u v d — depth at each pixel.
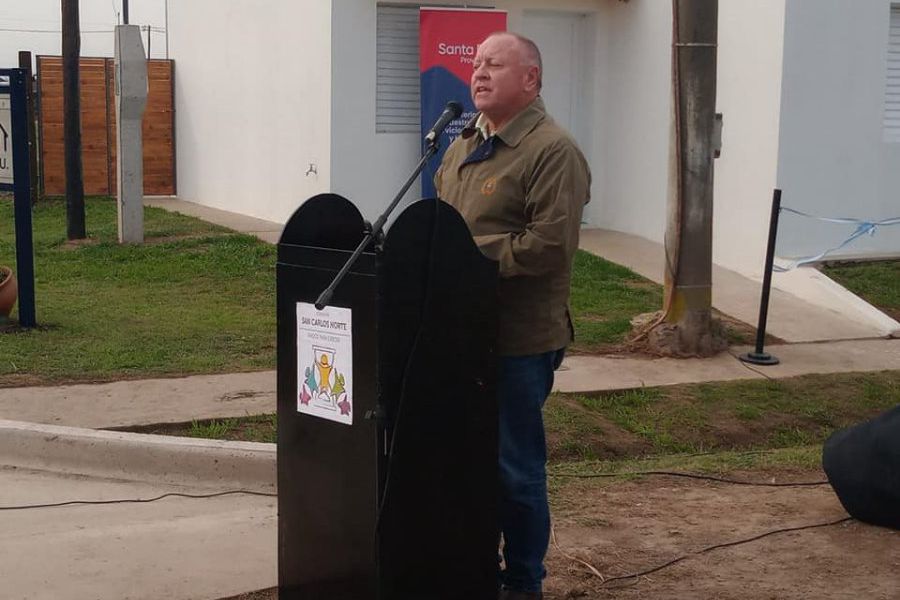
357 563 3.57
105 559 4.84
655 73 12.89
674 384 8.09
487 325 3.58
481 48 3.78
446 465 3.58
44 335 8.83
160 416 6.79
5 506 5.58
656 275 11.56
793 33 11.23
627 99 13.48
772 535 5.07
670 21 12.54
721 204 12.19
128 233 13.24
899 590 4.46
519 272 3.65
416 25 13.02
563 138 3.68
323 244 3.81
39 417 6.73
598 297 10.66
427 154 3.70
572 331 4.01
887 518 5.12
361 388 3.47
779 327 9.91
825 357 9.02
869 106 11.66
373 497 3.47
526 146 3.70
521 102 3.75
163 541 5.08
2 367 7.80
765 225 11.55
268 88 14.99
